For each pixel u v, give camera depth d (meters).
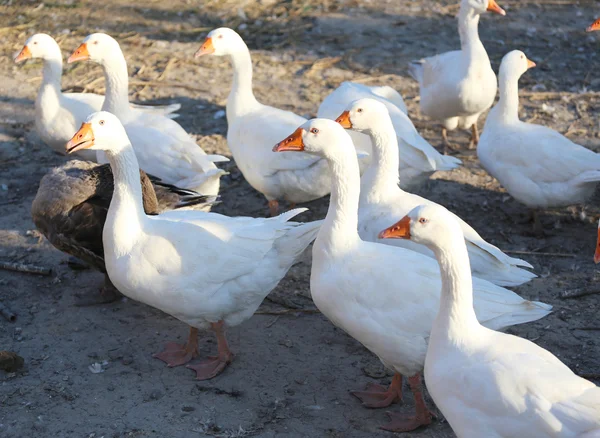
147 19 10.96
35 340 5.24
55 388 4.75
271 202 6.70
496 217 6.79
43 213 5.34
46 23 10.74
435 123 8.52
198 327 4.91
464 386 3.56
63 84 9.14
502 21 10.85
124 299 5.76
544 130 6.44
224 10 11.27
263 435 4.34
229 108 6.88
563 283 5.82
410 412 4.55
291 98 8.81
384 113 5.24
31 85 9.19
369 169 5.40
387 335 4.29
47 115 7.28
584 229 6.59
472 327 3.72
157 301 4.74
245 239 4.84
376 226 5.26
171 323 5.50
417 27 10.73
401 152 6.15
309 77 9.35
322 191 6.42
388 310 4.29
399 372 4.45
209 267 4.70
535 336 5.24
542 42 10.21
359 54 9.96
